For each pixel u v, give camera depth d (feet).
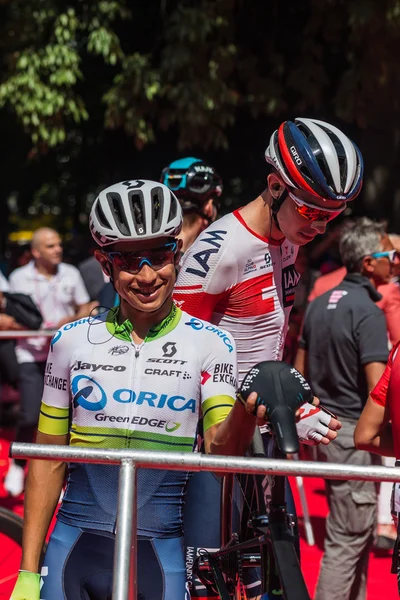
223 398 9.49
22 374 26.68
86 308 28.40
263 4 41.16
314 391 17.76
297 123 11.18
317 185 10.47
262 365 8.26
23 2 39.81
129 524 7.75
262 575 8.65
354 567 16.74
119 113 39.86
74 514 9.52
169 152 51.03
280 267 11.91
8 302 27.45
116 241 9.37
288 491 11.09
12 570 17.17
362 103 39.01
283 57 40.96
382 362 16.81
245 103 41.34
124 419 9.41
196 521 11.64
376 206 42.42
